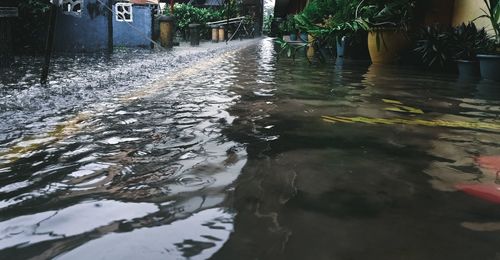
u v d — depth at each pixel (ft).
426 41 23.02
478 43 20.33
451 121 8.77
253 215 3.79
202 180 4.73
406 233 3.54
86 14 33.76
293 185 4.63
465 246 3.34
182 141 6.50
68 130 7.16
